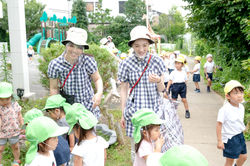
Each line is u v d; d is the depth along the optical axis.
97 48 6.39
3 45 7.98
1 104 4.12
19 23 8.21
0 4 8.49
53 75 3.67
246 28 6.34
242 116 3.60
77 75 3.67
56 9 36.00
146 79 3.46
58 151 3.09
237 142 3.56
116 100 8.76
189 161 1.22
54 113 3.63
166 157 1.32
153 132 2.76
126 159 4.54
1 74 8.52
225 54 10.87
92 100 3.82
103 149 2.96
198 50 26.42
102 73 6.29
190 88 12.21
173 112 3.63
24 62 8.41
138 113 2.81
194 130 6.19
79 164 2.84
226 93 3.52
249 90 5.83
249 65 5.90
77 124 2.91
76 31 3.50
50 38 28.61
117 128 5.23
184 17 10.18
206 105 8.77
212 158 4.63
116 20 42.34
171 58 11.98
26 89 8.48
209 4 7.80
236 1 6.98
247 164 4.32
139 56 3.43
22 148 4.73
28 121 3.44
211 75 11.16
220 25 8.66
